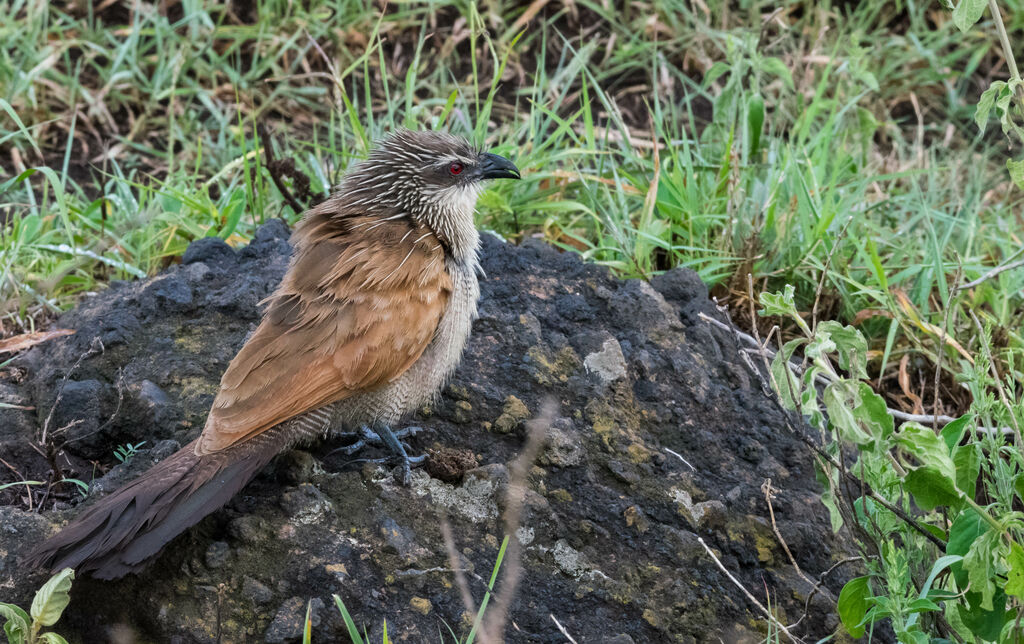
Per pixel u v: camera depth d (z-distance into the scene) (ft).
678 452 30.30
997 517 23.72
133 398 29.76
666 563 27.30
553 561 26.81
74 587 24.86
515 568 25.55
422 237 28.30
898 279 38.58
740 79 44.47
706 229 39.81
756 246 38.29
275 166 39.91
